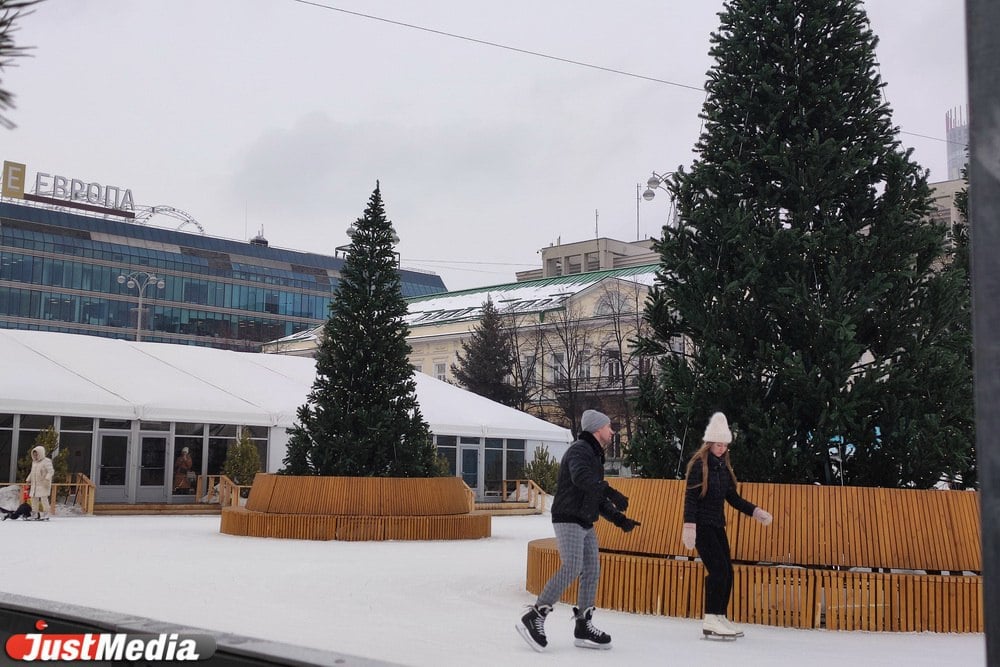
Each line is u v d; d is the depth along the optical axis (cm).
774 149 1004
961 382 940
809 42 1040
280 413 3111
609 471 4950
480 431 3466
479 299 6756
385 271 2005
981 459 266
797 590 828
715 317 988
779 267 984
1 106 238
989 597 259
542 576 1000
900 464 920
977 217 277
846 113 1027
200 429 3084
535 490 3578
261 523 1861
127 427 2925
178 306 10975
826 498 859
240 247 11644
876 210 1005
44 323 10100
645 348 1066
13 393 2627
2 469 2664
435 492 1939
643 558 897
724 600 757
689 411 966
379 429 1931
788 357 916
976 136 281
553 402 5603
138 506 2828
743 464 938
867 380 922
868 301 934
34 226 10175
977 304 274
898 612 816
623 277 5844
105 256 10531
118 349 3372
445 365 6362
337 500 1862
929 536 845
